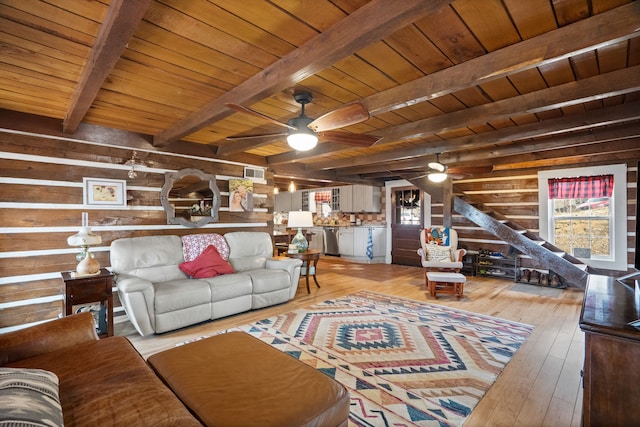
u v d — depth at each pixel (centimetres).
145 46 187
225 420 119
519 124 344
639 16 147
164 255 361
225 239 429
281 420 121
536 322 345
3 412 91
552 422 180
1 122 290
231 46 188
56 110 297
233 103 226
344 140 295
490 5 152
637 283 185
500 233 523
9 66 211
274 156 510
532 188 559
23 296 299
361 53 196
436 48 191
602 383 131
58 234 319
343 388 146
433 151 427
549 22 166
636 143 392
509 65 188
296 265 425
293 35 176
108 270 322
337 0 147
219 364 162
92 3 148
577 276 448
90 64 193
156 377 147
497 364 248
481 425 177
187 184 421
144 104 284
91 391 132
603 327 129
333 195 909
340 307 398
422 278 588
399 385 218
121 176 362
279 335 305
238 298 362
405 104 246
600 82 223
